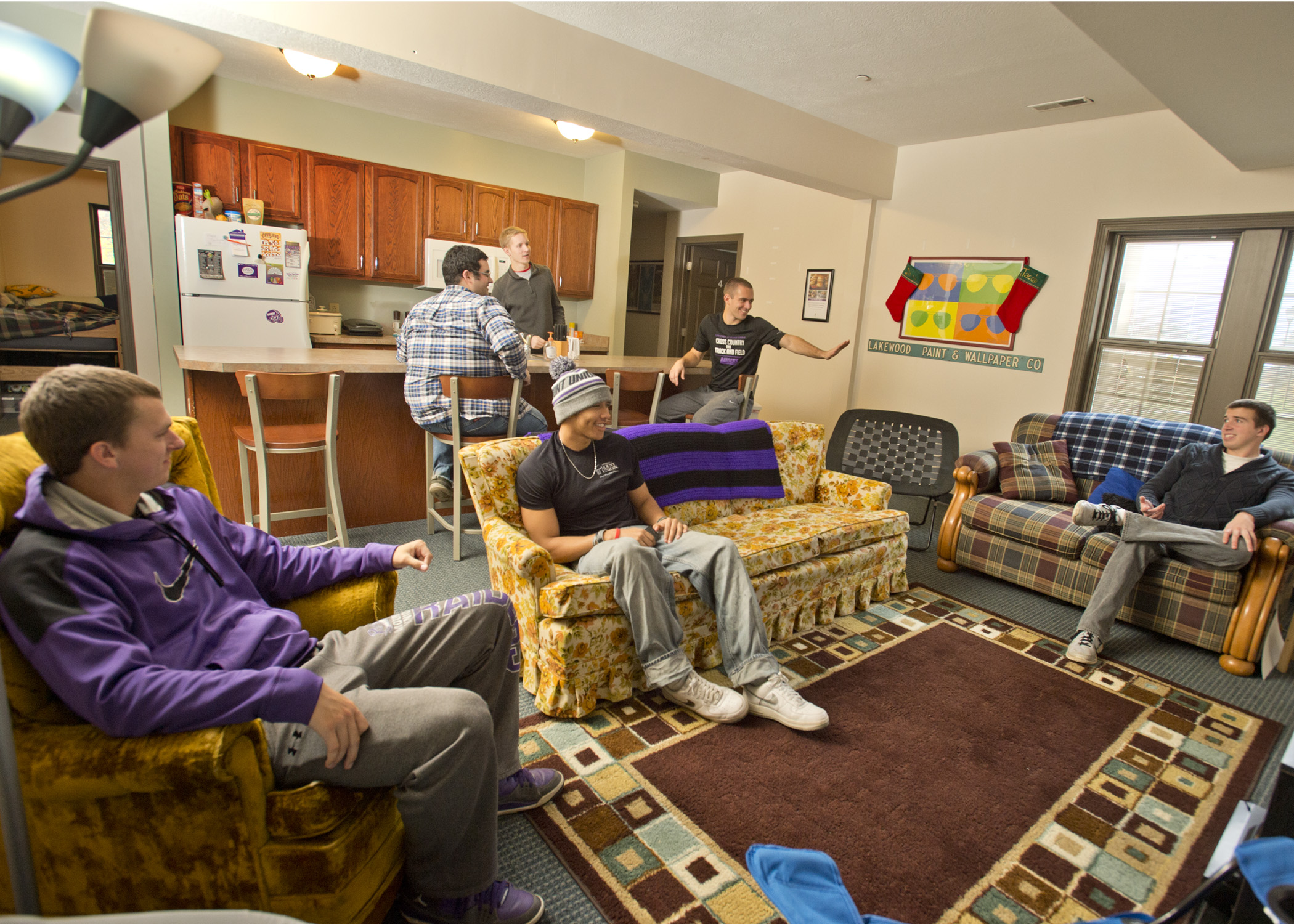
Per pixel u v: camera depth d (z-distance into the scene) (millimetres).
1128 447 3297
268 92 4582
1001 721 2055
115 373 1021
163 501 1213
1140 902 1419
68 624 908
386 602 1501
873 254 5004
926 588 3080
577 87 3076
